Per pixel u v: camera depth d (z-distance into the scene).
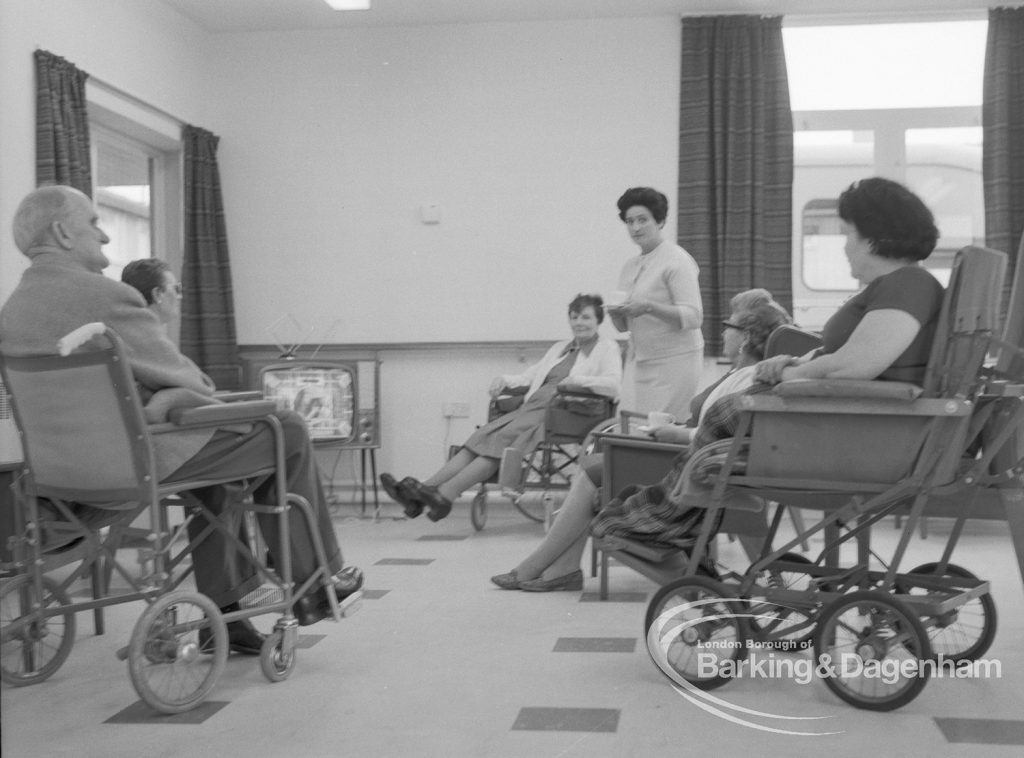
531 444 5.03
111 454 2.30
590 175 6.28
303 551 2.64
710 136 6.10
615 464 3.38
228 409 2.40
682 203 6.12
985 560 4.18
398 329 6.42
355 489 6.37
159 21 5.86
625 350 6.16
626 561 2.77
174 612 2.35
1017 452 2.51
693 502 2.47
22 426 2.47
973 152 6.13
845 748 2.00
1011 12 5.88
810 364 2.31
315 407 5.87
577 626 3.10
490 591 3.68
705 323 6.04
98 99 5.26
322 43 6.43
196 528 2.74
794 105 6.23
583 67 6.28
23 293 2.41
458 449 5.39
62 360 2.30
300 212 6.46
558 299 6.31
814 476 2.30
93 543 2.47
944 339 2.19
